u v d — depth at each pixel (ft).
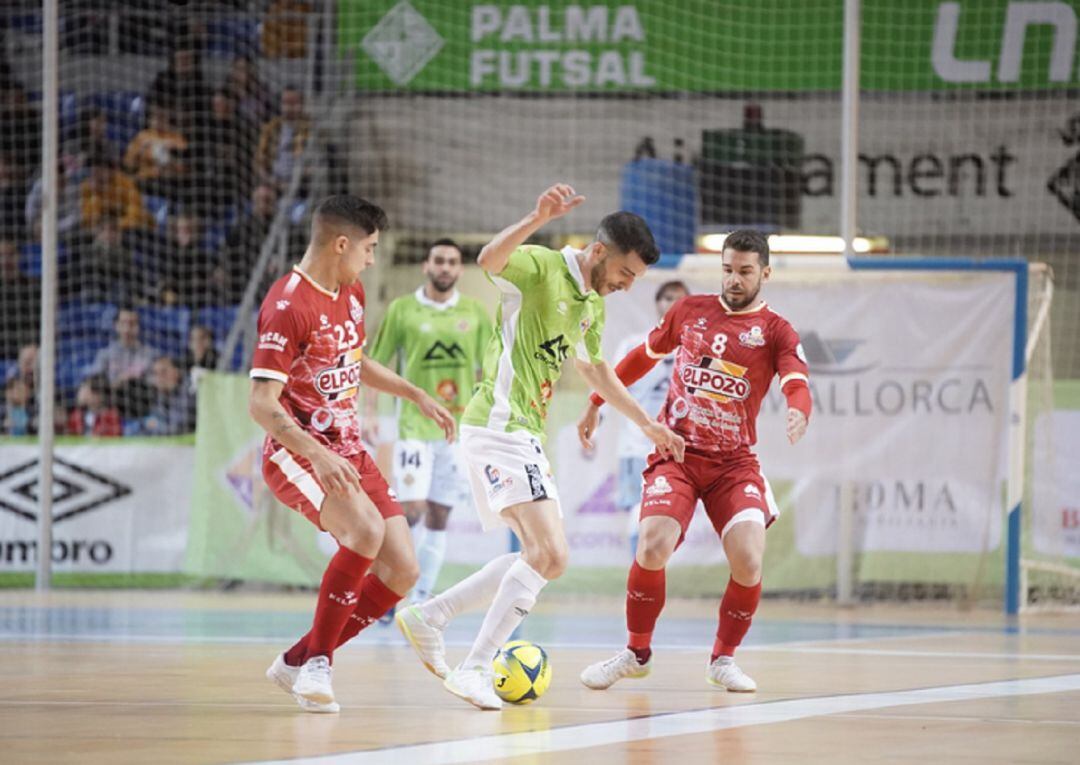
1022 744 37.63
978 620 88.28
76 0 131.13
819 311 97.50
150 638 72.59
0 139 130.21
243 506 103.50
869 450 97.19
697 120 125.39
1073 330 124.88
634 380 56.75
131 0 130.93
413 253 128.47
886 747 37.01
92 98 130.82
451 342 82.79
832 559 97.66
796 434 50.85
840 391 97.45
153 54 130.93
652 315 96.02
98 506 105.60
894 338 96.99
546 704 47.29
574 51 121.60
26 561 105.91
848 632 78.84
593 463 97.66
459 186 127.95
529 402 49.21
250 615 86.84
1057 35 118.42
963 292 96.53
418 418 82.74
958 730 40.45
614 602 97.30
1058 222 123.75
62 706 46.11
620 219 48.32
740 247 53.36
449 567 98.12
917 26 119.24
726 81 119.85
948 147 124.47
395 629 81.97
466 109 127.44
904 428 96.99
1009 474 95.61
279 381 44.86
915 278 96.89
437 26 123.85
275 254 125.80
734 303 53.98
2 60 132.26
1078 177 123.34
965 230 124.77
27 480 106.01
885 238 125.39
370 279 127.34
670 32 120.37
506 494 48.11
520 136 127.24
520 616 47.37
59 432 115.85
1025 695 49.62
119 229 127.95
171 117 130.31
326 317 45.91
